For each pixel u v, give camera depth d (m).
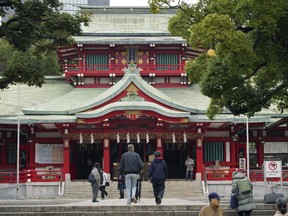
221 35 30.23
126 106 59.31
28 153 65.06
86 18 36.81
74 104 66.31
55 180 60.06
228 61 32.16
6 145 66.12
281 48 32.66
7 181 59.53
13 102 70.94
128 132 61.38
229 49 30.77
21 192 58.91
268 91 37.69
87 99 68.44
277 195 32.03
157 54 73.19
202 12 35.06
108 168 61.00
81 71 72.00
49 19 35.31
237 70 32.12
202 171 60.56
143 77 72.81
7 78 36.88
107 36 74.44
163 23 79.88
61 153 65.00
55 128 64.50
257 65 33.97
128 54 72.88
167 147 68.19
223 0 31.80
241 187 27.95
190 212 30.06
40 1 35.03
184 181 59.91
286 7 30.55
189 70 38.22
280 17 31.16
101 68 72.56
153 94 60.62
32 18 35.25
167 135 61.78
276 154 67.69
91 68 72.44
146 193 56.00
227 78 34.84
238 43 30.33
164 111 59.75
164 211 30.25
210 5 32.34
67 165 60.78
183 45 72.00
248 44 30.69
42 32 34.75
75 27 36.22
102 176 45.09
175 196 57.03
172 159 68.12
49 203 38.66
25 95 73.38
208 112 38.97
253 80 38.97
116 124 61.34
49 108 64.56
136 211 30.30
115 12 80.19
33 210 30.66
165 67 72.50
